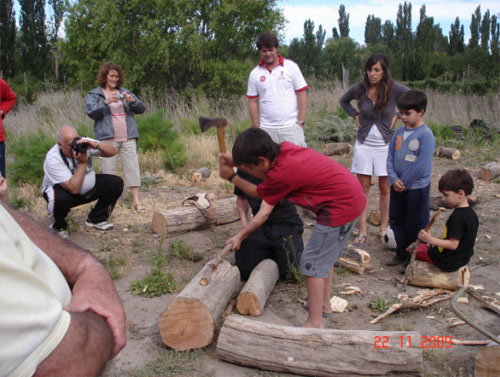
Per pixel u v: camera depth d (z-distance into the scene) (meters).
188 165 9.39
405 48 57.28
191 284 3.41
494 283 4.31
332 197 3.15
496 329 3.46
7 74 28.17
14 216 1.36
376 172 5.23
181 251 4.89
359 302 3.95
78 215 6.27
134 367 3.03
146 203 6.90
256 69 5.75
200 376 2.93
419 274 4.13
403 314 3.74
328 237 3.19
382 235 5.42
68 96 14.97
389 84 5.03
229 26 16.86
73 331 0.96
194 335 3.18
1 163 6.66
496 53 29.61
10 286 0.87
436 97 16.34
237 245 3.69
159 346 3.29
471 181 3.85
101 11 15.88
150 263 4.78
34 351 0.88
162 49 15.90
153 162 9.29
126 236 5.59
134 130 6.43
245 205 4.60
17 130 11.64
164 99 16.34
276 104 5.66
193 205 5.85
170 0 16.02
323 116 13.49
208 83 16.92
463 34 57.12
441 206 6.74
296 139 5.74
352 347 2.80
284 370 2.89
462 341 3.26
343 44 44.28
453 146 11.48
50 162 5.31
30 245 1.03
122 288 4.20
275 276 4.14
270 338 2.93
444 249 4.02
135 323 3.59
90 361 0.99
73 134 5.16
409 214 4.47
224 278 3.60
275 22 17.36
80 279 1.22
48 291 0.95
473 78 25.88
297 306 3.86
